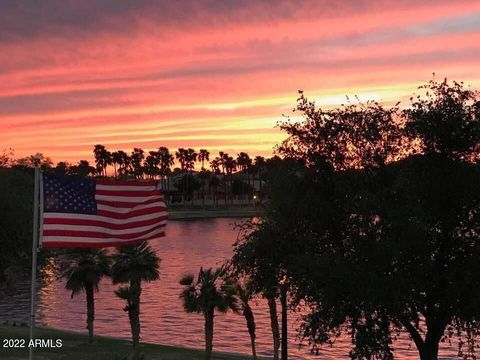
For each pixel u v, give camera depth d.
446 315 16.47
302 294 17.36
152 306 58.50
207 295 26.80
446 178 16.03
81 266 34.59
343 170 17.31
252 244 18.45
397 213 15.42
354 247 15.84
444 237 16.36
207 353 26.98
